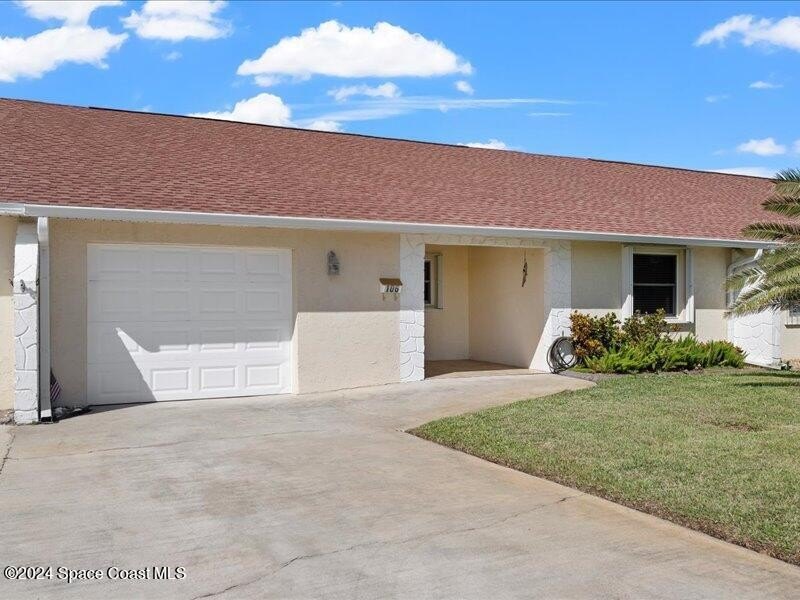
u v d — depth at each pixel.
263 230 11.51
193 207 10.69
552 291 14.32
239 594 4.21
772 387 11.64
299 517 5.56
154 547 4.93
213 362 11.33
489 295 16.27
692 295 15.56
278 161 13.91
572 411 9.64
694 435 8.20
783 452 7.38
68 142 12.26
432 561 4.70
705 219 16.55
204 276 11.27
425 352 16.44
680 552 4.89
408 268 12.74
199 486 6.40
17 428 8.95
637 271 15.33
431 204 13.49
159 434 8.59
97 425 9.13
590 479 6.53
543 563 4.68
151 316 10.93
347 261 12.17
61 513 5.63
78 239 10.31
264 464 7.18
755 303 11.33
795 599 4.17
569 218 14.56
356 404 10.71
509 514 5.66
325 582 4.37
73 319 10.30
